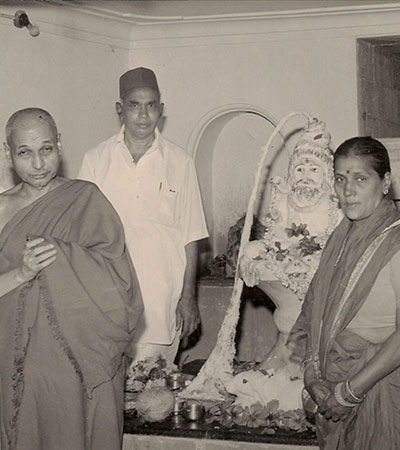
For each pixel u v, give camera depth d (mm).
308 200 3904
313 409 3426
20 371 3393
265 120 6988
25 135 3322
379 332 3098
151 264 4719
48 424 3406
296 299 3975
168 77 6863
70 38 6195
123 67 6793
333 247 3260
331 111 6484
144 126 4691
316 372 3225
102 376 3422
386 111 6957
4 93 5625
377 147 3121
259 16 6457
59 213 3432
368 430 3098
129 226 4746
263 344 6598
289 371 4031
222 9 6387
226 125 7121
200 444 3846
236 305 4238
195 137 6863
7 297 3385
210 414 4055
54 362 3379
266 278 3955
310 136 3957
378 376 3016
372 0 6082
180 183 4809
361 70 6457
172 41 6793
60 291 3354
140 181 4758
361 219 3148
